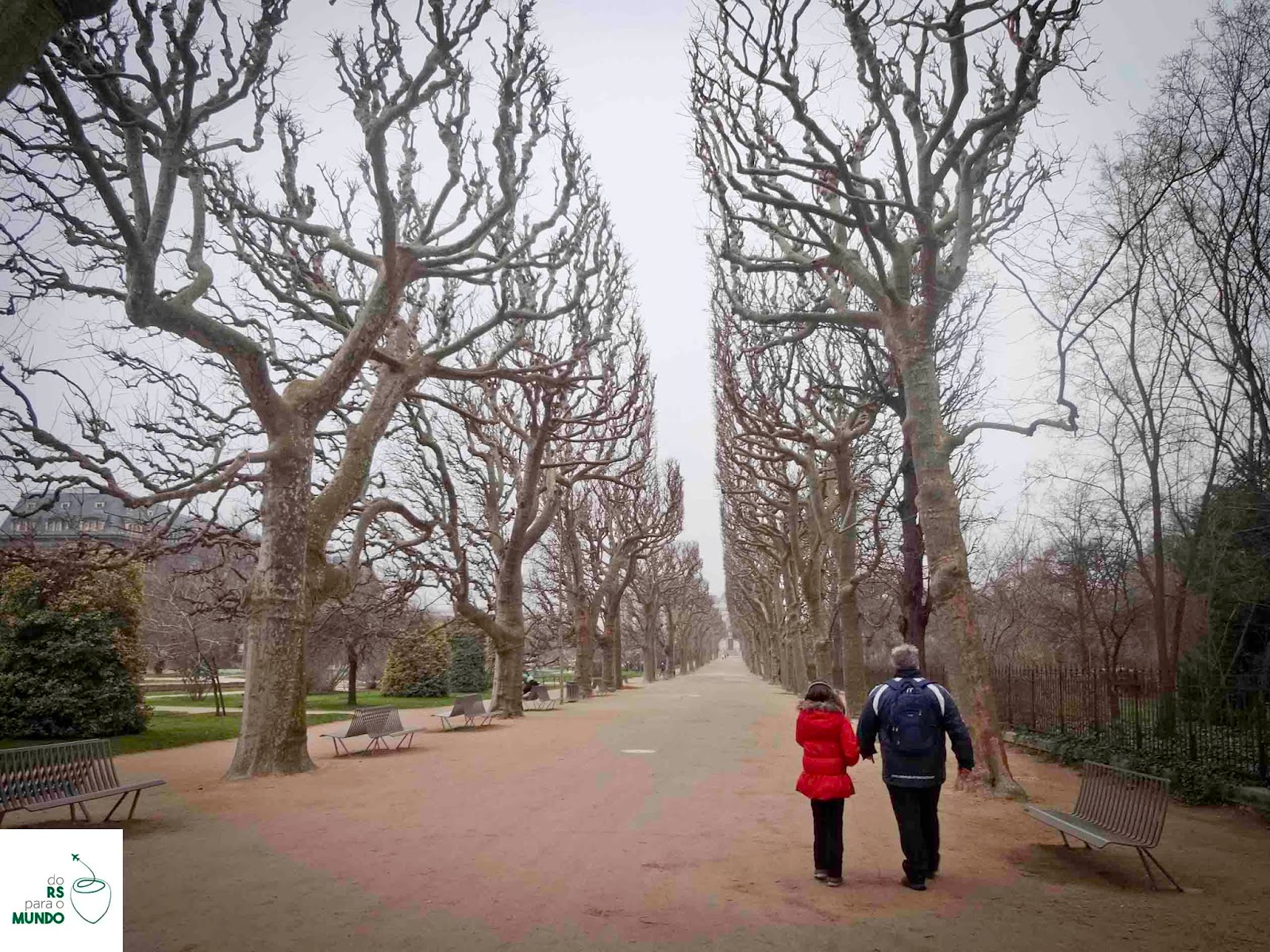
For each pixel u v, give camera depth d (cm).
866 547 2916
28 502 1378
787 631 4503
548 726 2239
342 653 4409
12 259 1272
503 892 648
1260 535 1418
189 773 1366
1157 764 1141
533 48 1725
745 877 695
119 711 1892
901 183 1116
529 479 2505
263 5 1157
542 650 4822
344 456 1588
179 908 606
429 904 617
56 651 1845
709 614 11394
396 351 1912
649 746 1736
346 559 1988
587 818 952
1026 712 1792
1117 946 526
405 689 4109
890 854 776
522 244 1880
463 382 2766
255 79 1177
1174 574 1889
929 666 2483
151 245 1120
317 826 912
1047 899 630
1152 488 1536
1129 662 2591
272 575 1366
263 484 1438
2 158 1191
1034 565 3030
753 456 2642
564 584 4203
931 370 1236
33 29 545
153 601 2972
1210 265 1332
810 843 822
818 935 548
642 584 5941
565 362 2050
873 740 694
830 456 2961
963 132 1088
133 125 1070
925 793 684
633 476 3862
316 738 1977
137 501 1234
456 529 2327
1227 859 760
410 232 2023
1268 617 1516
